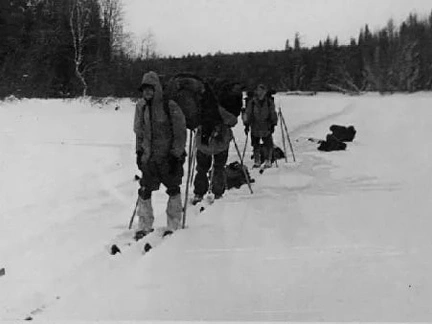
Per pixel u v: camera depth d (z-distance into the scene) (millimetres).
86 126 22438
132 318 4219
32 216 8078
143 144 7070
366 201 8758
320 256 5746
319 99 58188
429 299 4508
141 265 5570
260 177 11703
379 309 4316
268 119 13188
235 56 75750
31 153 14062
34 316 4398
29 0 47438
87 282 5230
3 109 27109
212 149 9125
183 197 9484
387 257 5660
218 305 4469
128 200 9336
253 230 6910
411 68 97500
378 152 16250
